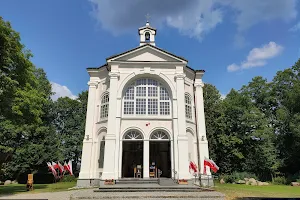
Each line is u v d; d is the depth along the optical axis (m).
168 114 24.16
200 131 25.77
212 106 38.78
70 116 46.38
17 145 36.72
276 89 42.75
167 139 23.53
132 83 24.94
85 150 24.20
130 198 14.70
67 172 38.59
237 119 37.31
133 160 29.61
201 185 23.47
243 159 36.81
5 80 17.83
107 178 20.84
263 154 35.41
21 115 19.83
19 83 20.55
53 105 42.97
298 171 34.88
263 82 43.16
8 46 18.05
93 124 25.25
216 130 37.47
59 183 32.00
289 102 36.59
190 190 17.55
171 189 17.61
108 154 21.62
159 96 24.66
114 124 22.61
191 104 26.56
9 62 18.52
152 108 24.22
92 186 22.80
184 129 22.84
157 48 25.36
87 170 23.59
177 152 22.30
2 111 19.31
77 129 44.94
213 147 36.56
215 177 35.06
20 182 35.94
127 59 25.14
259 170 36.31
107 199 14.65
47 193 17.97
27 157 35.00
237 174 33.12
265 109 43.34
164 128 23.53
